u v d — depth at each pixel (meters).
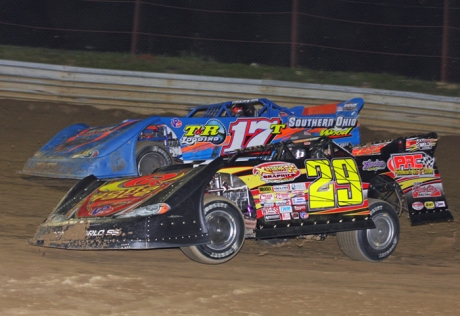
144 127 13.00
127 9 24.34
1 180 13.88
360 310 6.97
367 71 23.30
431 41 24.11
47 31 23.77
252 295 7.23
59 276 7.32
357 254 9.91
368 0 24.80
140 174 12.80
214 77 19.55
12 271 7.39
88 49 23.64
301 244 10.96
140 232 7.85
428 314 7.03
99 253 9.09
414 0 24.81
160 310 6.36
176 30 23.98
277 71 22.06
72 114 18.89
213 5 24.64
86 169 12.19
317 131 15.55
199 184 8.35
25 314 5.88
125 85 19.42
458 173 16.91
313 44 23.73
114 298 6.64
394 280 8.82
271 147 9.57
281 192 9.16
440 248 11.70
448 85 22.14
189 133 13.80
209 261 8.39
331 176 9.64
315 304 7.07
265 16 24.42
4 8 23.84
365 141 18.64
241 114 14.98
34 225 10.87
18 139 17.00
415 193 10.58
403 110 19.50
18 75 19.39
